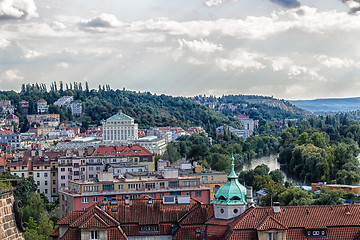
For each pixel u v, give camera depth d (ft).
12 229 305.32
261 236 647.56
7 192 305.12
